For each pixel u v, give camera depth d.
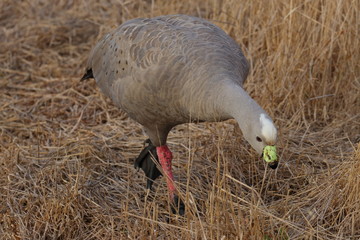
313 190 11.20
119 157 12.98
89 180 12.12
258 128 8.62
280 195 11.31
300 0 14.34
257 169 12.06
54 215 10.83
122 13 17.88
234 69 10.09
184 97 9.95
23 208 11.39
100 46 12.04
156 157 12.01
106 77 11.64
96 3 19.25
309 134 13.30
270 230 10.05
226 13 15.30
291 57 14.07
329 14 14.05
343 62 14.07
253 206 9.89
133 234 10.12
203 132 13.37
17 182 12.02
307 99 14.17
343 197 10.66
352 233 10.12
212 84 9.59
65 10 19.28
